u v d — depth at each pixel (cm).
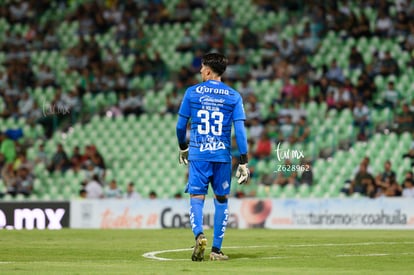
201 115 2048
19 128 5612
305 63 5850
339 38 6084
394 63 5762
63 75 6156
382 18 6128
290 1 6356
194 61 6016
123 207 4331
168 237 3388
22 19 6594
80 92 5894
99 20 6494
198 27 6438
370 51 6012
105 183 5281
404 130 5259
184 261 2070
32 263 2003
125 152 5650
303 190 4953
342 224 4234
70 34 6481
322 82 5588
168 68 6188
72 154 5634
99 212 4331
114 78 6025
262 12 6378
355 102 5503
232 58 6003
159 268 1792
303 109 5481
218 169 2064
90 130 5731
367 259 2141
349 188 4784
